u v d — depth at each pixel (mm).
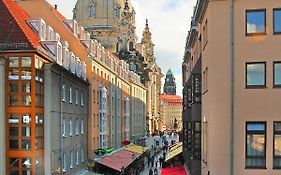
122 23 132000
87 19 130375
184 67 57531
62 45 41969
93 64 52125
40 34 38562
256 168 22000
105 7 130125
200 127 31594
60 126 37094
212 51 22500
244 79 22203
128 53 130375
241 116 22156
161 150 111562
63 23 50500
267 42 22078
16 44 32094
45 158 33906
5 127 32156
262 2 22141
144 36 169375
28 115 32250
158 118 171875
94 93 53094
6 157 32219
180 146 66375
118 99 74750
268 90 21984
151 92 151875
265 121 21984
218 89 22391
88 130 50531
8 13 34125
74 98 43469
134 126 98375
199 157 31766
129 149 77000
